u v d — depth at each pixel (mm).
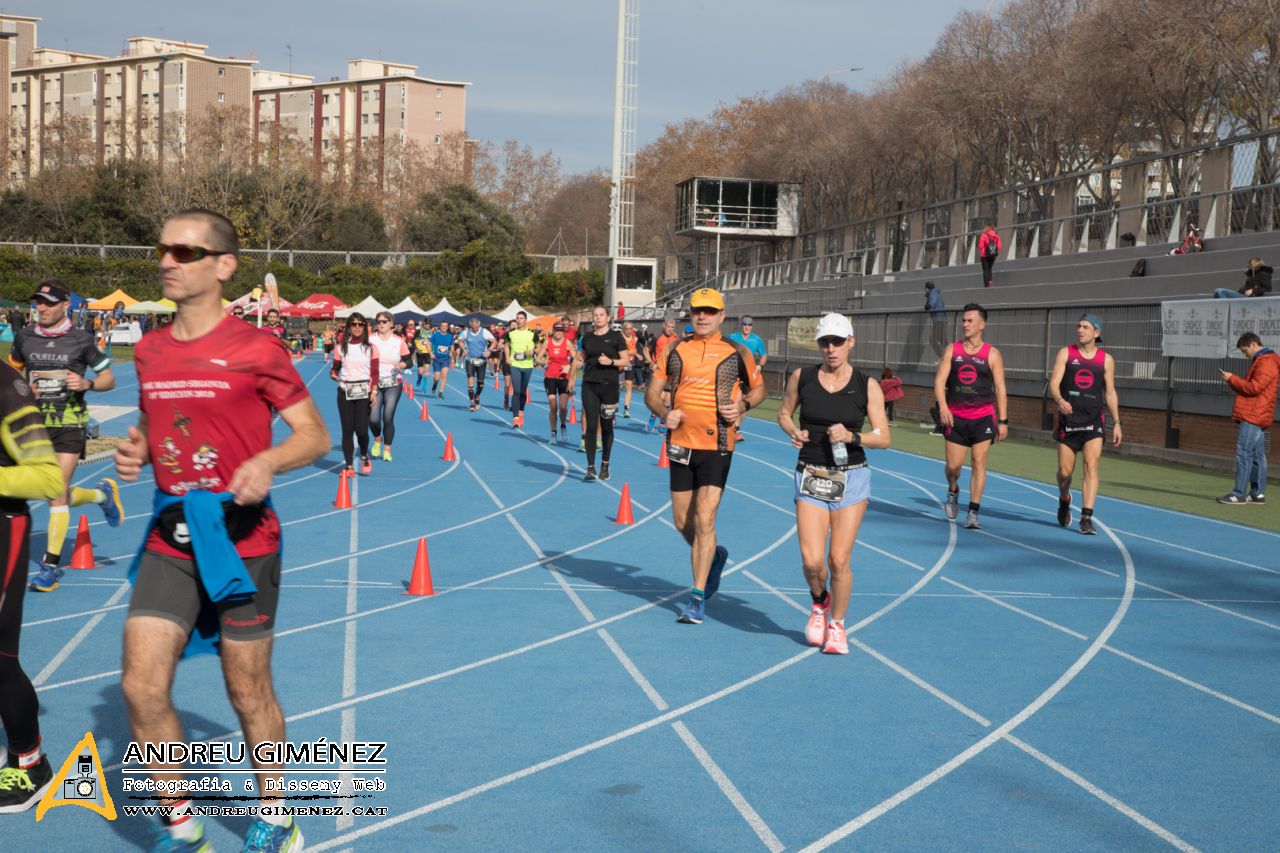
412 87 129375
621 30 61812
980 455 12617
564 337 21547
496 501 14125
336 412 27406
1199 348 19219
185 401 3789
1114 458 20828
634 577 9797
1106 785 5289
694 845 4539
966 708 6406
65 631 7508
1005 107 48312
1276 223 26922
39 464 4465
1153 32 36594
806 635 7812
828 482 7309
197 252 3770
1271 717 6367
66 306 8391
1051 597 9422
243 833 4535
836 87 74125
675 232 69250
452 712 6102
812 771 5379
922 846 4582
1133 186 33594
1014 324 25234
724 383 7969
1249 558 11344
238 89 127625
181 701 6059
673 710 6230
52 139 100750
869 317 31797
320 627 7832
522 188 115688
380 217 90125
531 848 4473
